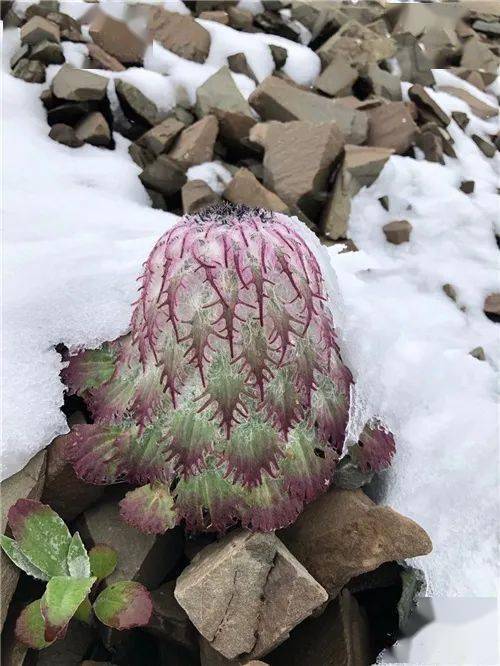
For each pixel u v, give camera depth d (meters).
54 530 0.24
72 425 0.28
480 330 0.40
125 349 0.26
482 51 0.68
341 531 0.25
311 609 0.23
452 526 0.28
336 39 0.59
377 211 0.45
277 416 0.23
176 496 0.25
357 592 0.28
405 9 0.72
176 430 0.24
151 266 0.24
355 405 0.28
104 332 0.29
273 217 0.24
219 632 0.23
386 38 0.60
